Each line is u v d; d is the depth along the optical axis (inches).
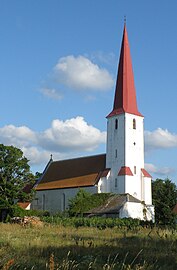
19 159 2795.3
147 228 1384.1
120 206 2731.3
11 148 2775.6
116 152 3144.7
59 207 3321.9
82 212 2837.1
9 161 2751.0
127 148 3100.4
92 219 2075.5
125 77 3262.8
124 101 3216.0
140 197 3088.1
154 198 3668.8
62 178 3442.4
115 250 653.9
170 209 3472.0
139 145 3174.2
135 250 656.4
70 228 1529.3
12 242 776.3
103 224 1932.8
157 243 757.9
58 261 542.0
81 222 2050.9
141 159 3161.9
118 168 3095.5
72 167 3474.4
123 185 3009.4
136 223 1920.5
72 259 568.4
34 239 836.0
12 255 578.6
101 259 560.1
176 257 597.6
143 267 502.3
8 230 1317.7
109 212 2719.0
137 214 2812.5
